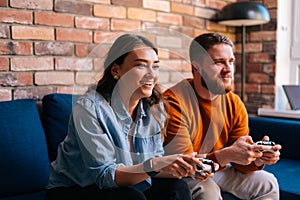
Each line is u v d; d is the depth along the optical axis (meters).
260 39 2.70
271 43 2.64
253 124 2.31
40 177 1.56
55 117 1.69
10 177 1.48
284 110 2.52
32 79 1.83
